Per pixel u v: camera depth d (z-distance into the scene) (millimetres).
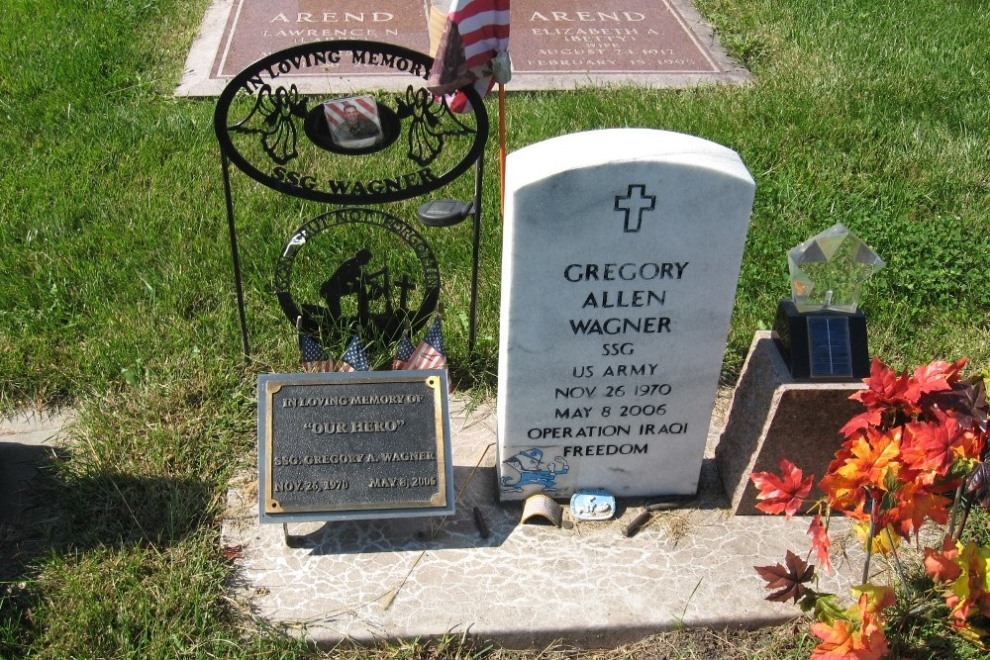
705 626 1959
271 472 2004
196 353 2383
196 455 2195
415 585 1986
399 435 2027
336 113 2164
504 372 2002
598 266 1911
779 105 3316
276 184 2203
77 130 3121
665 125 3199
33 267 2613
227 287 2582
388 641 1920
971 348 2500
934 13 4012
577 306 1944
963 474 1821
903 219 2855
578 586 1993
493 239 2727
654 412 2068
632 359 2010
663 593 1987
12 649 1877
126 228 2740
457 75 2143
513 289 1919
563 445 2088
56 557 1986
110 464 2160
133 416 2264
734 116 3258
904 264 2701
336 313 2320
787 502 1811
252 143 3070
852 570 2037
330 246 2680
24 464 2188
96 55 3473
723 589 1997
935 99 3398
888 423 1866
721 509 2143
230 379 2342
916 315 2594
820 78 3480
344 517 1996
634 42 3742
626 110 3260
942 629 1938
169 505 2078
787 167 3057
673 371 2029
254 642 1899
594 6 3992
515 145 3090
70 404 2330
